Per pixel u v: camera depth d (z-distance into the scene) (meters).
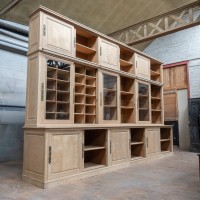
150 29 7.41
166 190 3.20
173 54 8.13
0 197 2.87
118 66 5.03
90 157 4.58
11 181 3.57
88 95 4.47
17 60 5.44
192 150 7.20
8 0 4.70
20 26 5.26
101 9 6.15
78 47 4.39
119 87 5.01
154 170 4.44
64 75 4.04
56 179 3.39
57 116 3.78
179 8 5.73
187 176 3.97
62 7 5.59
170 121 8.16
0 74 5.15
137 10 6.68
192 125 7.32
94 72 4.63
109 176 3.96
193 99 7.42
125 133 4.82
